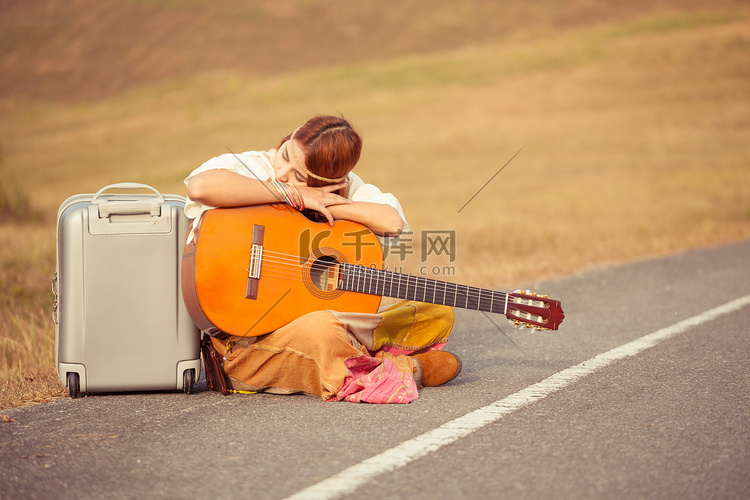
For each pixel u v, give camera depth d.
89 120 54.12
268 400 5.75
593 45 68.25
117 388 5.75
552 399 5.66
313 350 5.61
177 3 87.44
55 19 82.94
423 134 43.50
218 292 5.52
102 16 84.00
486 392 5.89
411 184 30.84
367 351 5.93
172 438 4.87
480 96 53.94
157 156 40.28
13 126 53.00
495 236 15.88
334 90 58.41
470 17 85.12
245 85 62.88
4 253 11.83
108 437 4.89
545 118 47.25
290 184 5.71
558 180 29.41
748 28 73.00
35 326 7.91
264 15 85.12
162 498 4.00
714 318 8.53
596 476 4.23
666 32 72.75
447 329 6.32
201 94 60.09
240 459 4.50
